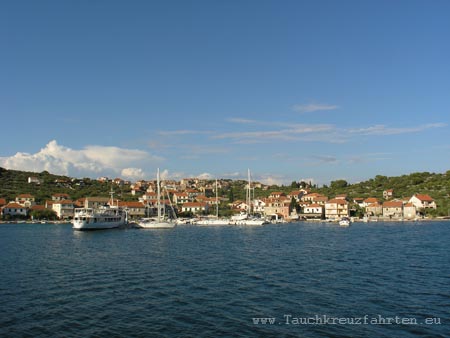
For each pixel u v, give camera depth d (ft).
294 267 178.19
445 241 291.99
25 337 91.56
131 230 461.78
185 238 344.08
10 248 256.11
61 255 221.46
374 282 145.59
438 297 124.26
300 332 95.09
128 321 102.58
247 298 124.06
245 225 579.89
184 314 108.17
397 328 97.66
